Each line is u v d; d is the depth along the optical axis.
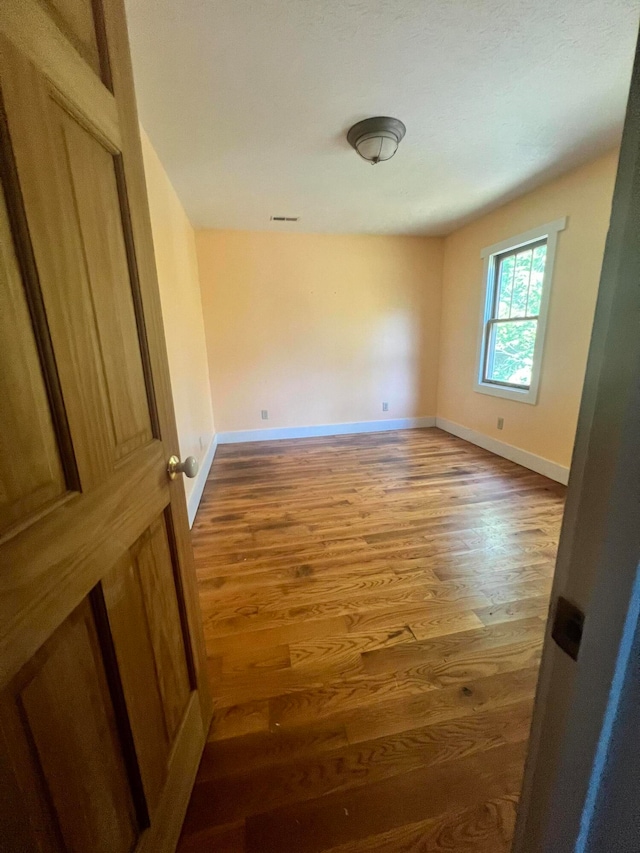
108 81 0.69
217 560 2.06
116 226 0.72
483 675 1.34
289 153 2.28
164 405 0.92
